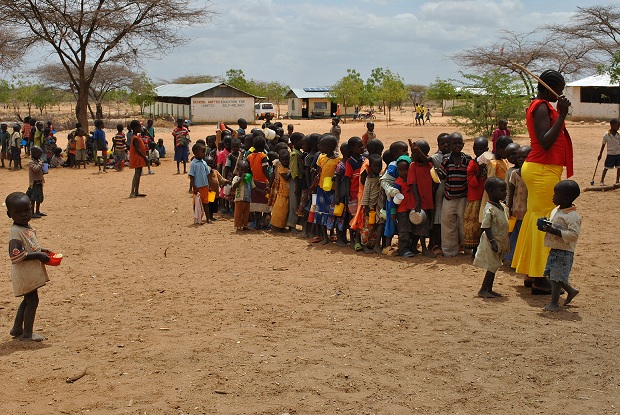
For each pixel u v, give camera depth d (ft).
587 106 174.09
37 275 21.25
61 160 88.33
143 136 85.46
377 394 16.87
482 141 31.12
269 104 230.27
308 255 33.94
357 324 22.44
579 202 47.73
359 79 226.17
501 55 162.20
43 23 101.65
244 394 16.94
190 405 16.33
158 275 30.37
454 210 31.81
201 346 20.45
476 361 18.95
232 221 44.98
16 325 21.89
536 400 16.43
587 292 25.81
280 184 39.81
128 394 17.04
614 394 16.70
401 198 31.86
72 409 16.25
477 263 25.23
